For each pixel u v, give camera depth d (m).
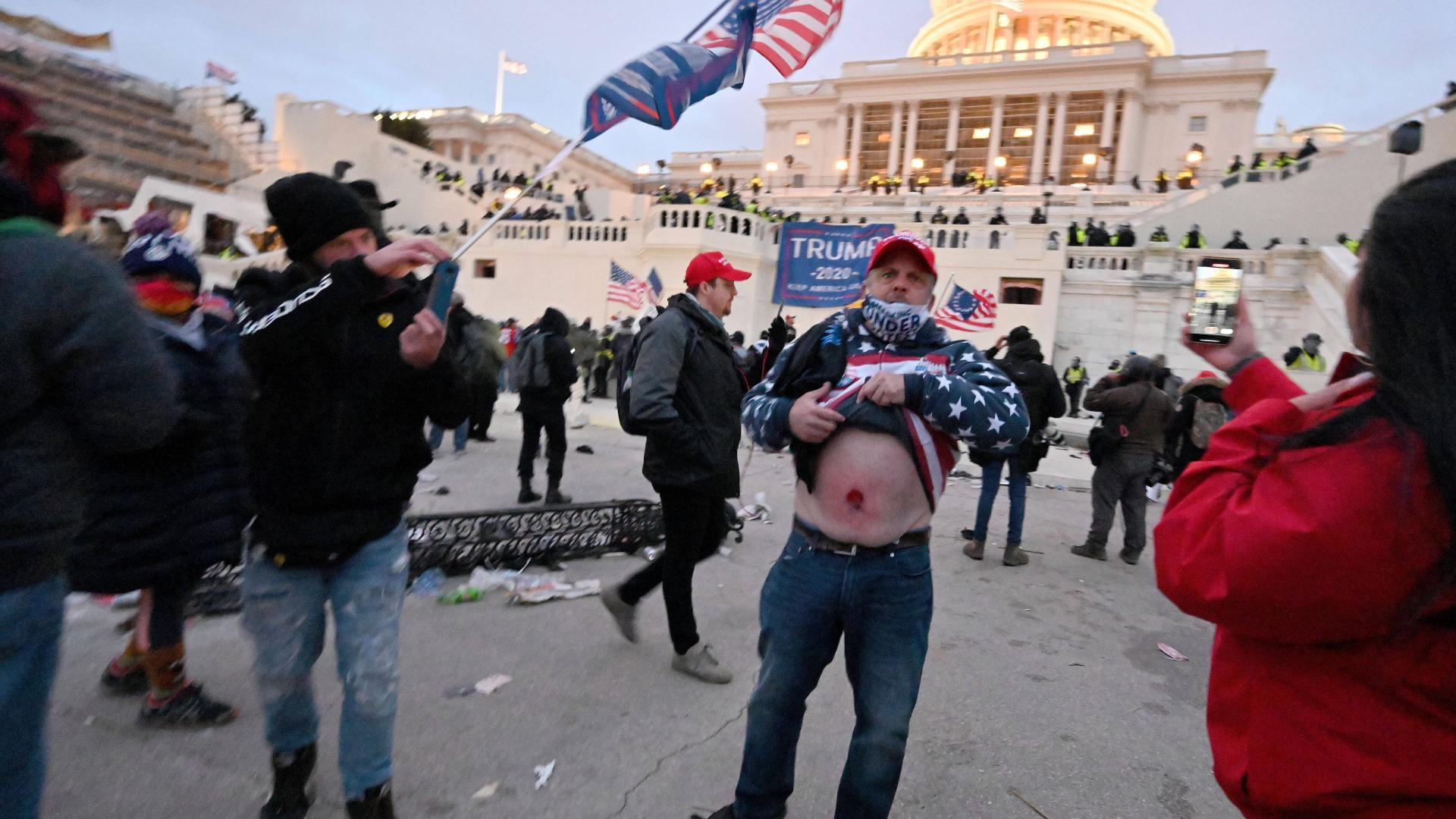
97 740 2.61
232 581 3.78
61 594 1.48
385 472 2.06
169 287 2.46
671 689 3.22
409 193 31.59
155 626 2.63
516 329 15.38
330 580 2.11
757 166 61.34
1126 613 4.64
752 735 2.10
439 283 1.90
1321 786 1.04
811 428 1.95
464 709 2.94
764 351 3.10
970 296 11.65
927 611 2.07
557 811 2.37
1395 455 0.95
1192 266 20.27
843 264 10.61
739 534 5.61
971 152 56.00
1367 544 0.95
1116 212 28.39
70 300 1.39
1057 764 2.83
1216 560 1.10
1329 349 17.11
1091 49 49.03
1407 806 1.00
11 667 1.38
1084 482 9.51
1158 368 6.32
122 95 33.16
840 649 3.76
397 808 2.32
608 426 12.23
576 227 23.56
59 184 1.56
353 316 2.00
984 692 3.42
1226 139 48.38
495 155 55.91
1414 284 0.96
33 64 29.48
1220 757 1.21
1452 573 0.92
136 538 2.48
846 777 1.97
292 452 1.96
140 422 1.50
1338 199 23.69
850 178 54.19
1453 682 0.98
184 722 2.71
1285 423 1.14
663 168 63.38
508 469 8.07
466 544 4.43
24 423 1.38
